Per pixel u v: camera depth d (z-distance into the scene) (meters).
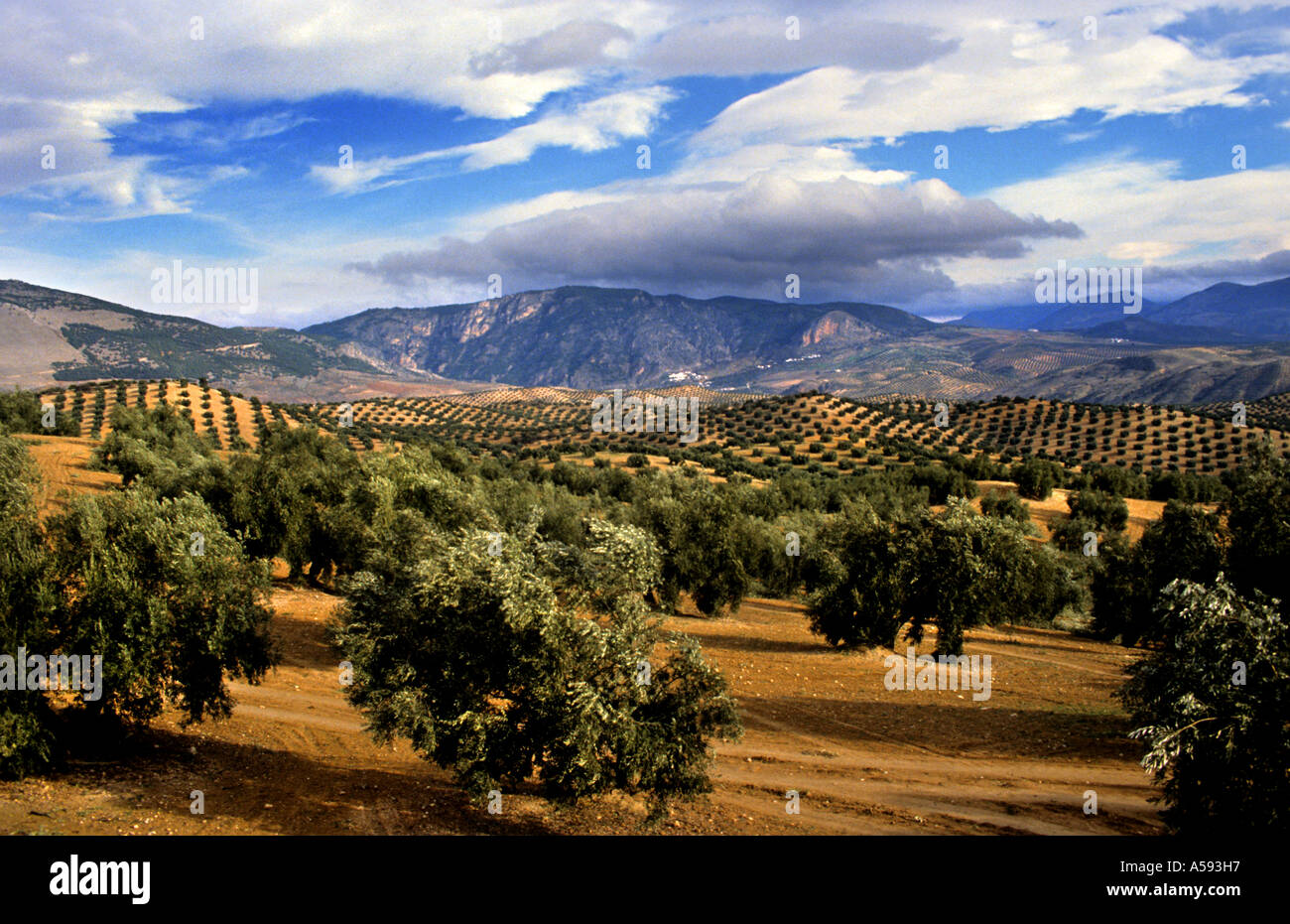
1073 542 58.16
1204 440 124.69
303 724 19.39
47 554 14.14
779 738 19.41
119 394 117.88
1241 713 9.93
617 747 11.82
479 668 12.42
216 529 16.03
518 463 101.62
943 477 83.38
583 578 12.59
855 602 28.88
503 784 13.55
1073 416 140.88
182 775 14.74
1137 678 11.81
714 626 35.19
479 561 12.64
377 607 13.86
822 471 109.62
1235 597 10.78
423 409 194.00
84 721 14.69
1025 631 39.41
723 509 37.81
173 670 15.05
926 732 19.95
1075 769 17.16
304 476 36.06
